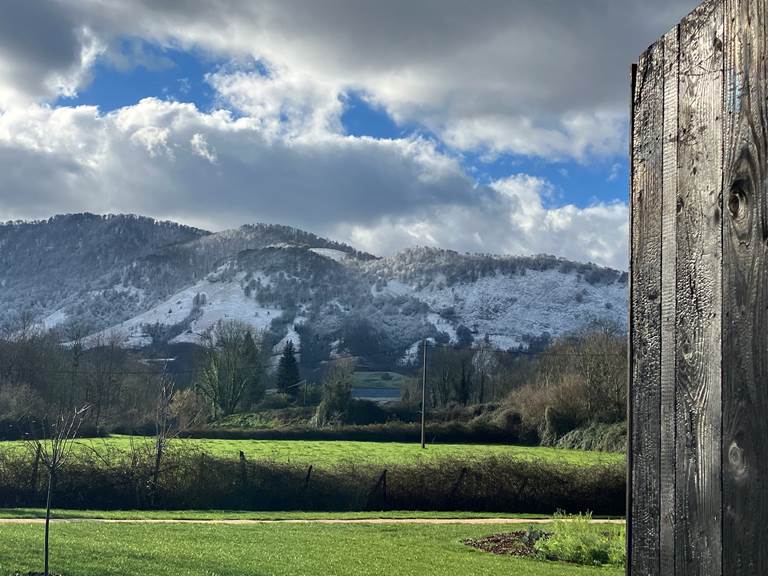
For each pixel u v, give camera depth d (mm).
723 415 2354
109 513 28375
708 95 2545
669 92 2805
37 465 29828
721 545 2334
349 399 71312
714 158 2490
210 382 76312
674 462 2625
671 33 2814
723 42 2475
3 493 29422
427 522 28656
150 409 62250
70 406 59406
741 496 2252
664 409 2713
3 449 31969
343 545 22141
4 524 23922
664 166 2812
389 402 82750
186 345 125688
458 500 32438
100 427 50656
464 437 62750
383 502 32094
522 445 62031
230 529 24953
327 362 144500
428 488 32375
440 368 83625
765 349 2188
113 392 65812
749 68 2332
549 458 49188
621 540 21094
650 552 2760
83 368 65625
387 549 21641
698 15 2635
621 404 59812
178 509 30750
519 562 20219
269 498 31516
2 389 55281
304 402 83500
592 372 61688
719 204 2445
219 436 59844
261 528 25594
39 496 29734
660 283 2789
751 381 2236
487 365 89312
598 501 32688
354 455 49094
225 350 77750
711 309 2453
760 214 2248
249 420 73438
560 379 66625
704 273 2506
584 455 52469
